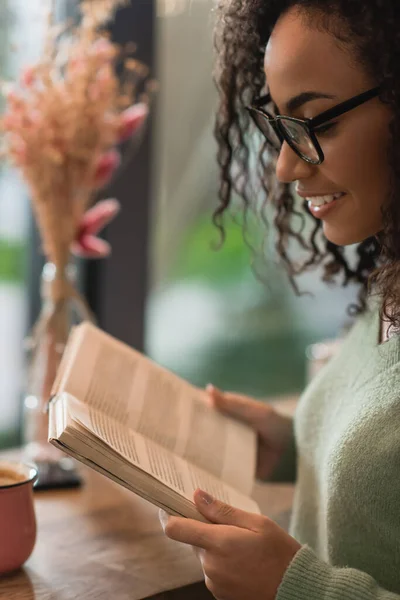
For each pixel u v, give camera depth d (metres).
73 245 1.38
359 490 0.89
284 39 0.86
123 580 0.98
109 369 1.09
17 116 1.28
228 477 1.05
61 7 1.72
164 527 0.85
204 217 2.09
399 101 0.82
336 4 0.83
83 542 1.09
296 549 0.86
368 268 1.13
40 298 1.90
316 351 1.60
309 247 1.20
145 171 1.85
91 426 0.86
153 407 1.08
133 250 1.86
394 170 0.84
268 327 2.33
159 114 1.88
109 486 1.30
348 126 0.85
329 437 1.04
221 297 2.21
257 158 1.17
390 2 0.82
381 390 0.92
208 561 0.84
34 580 0.97
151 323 2.08
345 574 0.83
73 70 1.32
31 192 1.33
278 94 0.89
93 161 1.33
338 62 0.84
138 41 1.76
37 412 1.33
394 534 0.88
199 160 2.03
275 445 1.21
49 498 1.24
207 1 1.89
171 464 0.95
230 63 1.07
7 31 1.73
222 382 2.29
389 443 0.87
